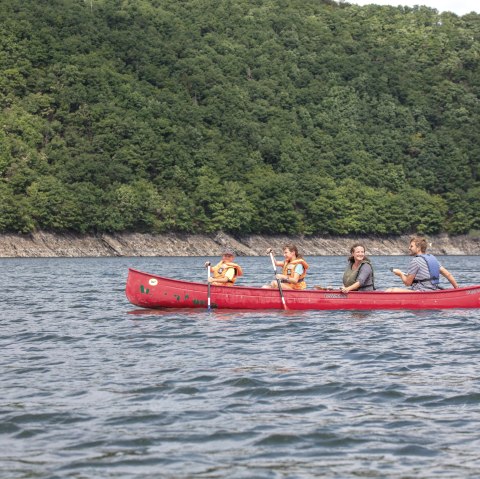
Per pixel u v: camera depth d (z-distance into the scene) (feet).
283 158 538.06
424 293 81.25
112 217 416.05
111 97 517.96
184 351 57.72
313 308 81.51
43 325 74.69
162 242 430.61
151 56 583.99
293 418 38.47
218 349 58.49
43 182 411.34
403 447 34.19
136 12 616.39
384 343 60.80
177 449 33.94
